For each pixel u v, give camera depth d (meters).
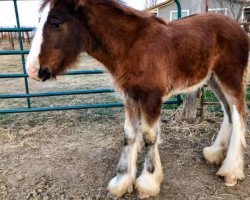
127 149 2.56
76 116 4.34
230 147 2.71
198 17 2.61
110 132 3.77
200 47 2.48
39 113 4.50
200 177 2.78
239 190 2.59
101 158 3.14
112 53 2.29
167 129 3.73
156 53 2.27
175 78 2.46
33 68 2.09
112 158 3.14
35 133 3.81
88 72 3.85
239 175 2.66
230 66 2.61
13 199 2.58
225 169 2.69
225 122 2.93
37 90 6.08
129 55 2.26
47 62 2.14
